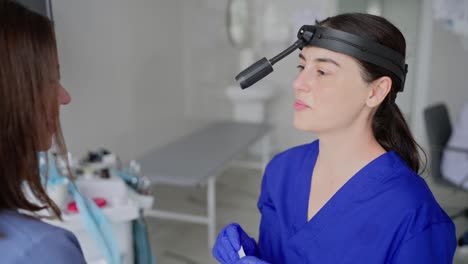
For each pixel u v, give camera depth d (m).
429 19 4.01
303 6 4.12
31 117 0.52
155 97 3.07
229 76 4.35
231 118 4.50
